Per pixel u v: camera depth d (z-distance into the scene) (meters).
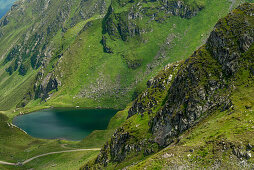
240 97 67.44
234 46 86.62
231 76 79.94
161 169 54.53
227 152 48.91
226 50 88.19
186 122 82.50
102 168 110.44
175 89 101.12
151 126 104.12
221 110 69.75
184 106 86.94
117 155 108.69
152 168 56.03
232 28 93.31
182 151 56.75
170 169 53.44
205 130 62.16
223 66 86.06
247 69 76.12
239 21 93.56
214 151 51.09
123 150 107.25
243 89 69.94
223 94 76.25
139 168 58.59
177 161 54.19
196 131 65.19
